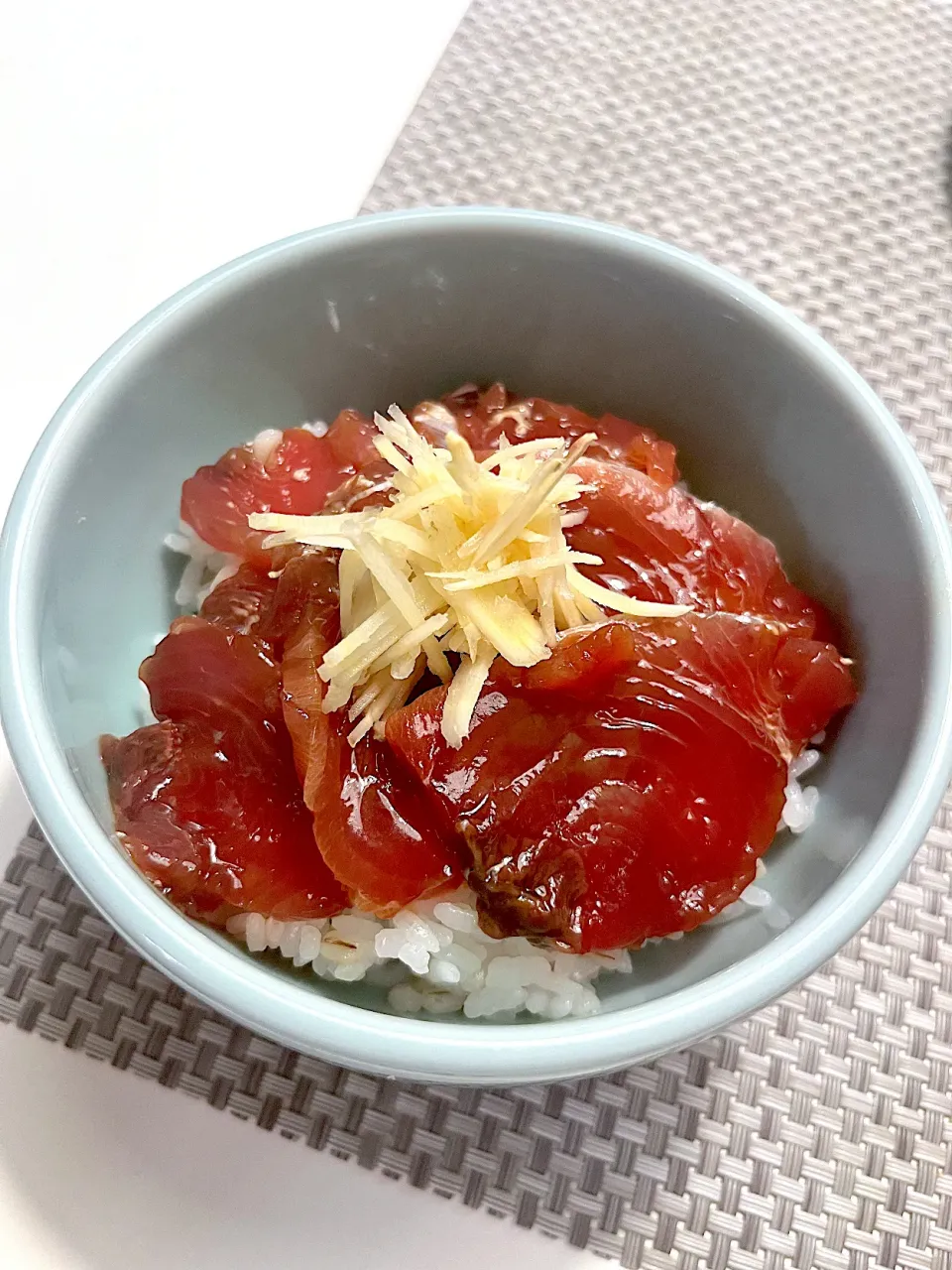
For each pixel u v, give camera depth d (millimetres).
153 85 260
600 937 142
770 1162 155
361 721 148
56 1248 143
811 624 170
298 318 180
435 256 178
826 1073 161
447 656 156
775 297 234
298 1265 144
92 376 160
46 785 127
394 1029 116
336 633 153
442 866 149
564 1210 150
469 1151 153
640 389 190
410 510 149
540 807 145
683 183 249
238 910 148
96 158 248
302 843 150
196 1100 154
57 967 161
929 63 275
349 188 246
